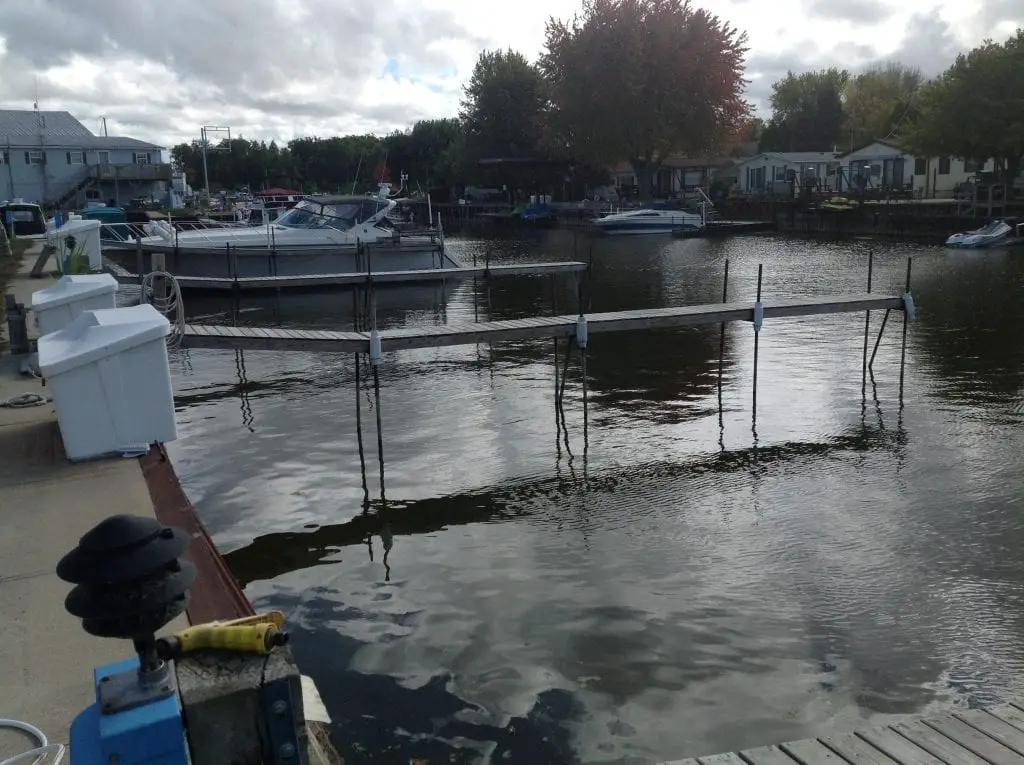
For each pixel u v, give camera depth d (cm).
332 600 643
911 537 751
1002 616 610
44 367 618
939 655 560
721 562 705
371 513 827
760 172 6400
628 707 500
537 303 2389
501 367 1507
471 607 628
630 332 1828
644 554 724
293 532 780
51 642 387
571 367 1487
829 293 2375
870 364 1419
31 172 6706
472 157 7200
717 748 464
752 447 1025
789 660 553
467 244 4525
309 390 1343
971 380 1331
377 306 2355
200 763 244
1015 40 4191
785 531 770
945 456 972
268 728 248
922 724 440
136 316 681
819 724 485
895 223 4525
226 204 6675
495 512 829
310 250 2503
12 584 445
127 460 645
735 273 2977
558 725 482
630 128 5562
